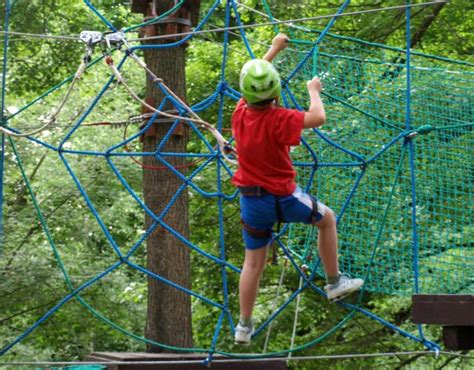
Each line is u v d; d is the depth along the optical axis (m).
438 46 17.84
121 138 17.66
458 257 10.27
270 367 8.83
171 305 10.16
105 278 16.64
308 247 9.70
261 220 7.62
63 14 20.72
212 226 17.16
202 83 17.16
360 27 17.59
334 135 10.41
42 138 17.47
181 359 8.81
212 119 17.20
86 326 17.27
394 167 10.48
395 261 10.05
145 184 10.36
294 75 10.11
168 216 10.22
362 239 10.10
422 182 10.60
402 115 10.64
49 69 19.38
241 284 7.86
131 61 18.86
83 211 17.23
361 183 10.38
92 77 18.97
